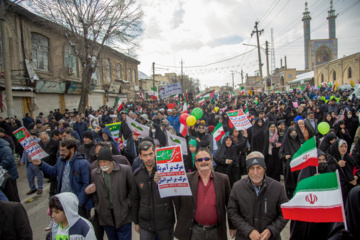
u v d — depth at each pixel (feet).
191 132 24.66
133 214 10.82
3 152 16.42
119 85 100.48
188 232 9.58
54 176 13.42
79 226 8.24
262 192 8.95
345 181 14.32
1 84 44.16
